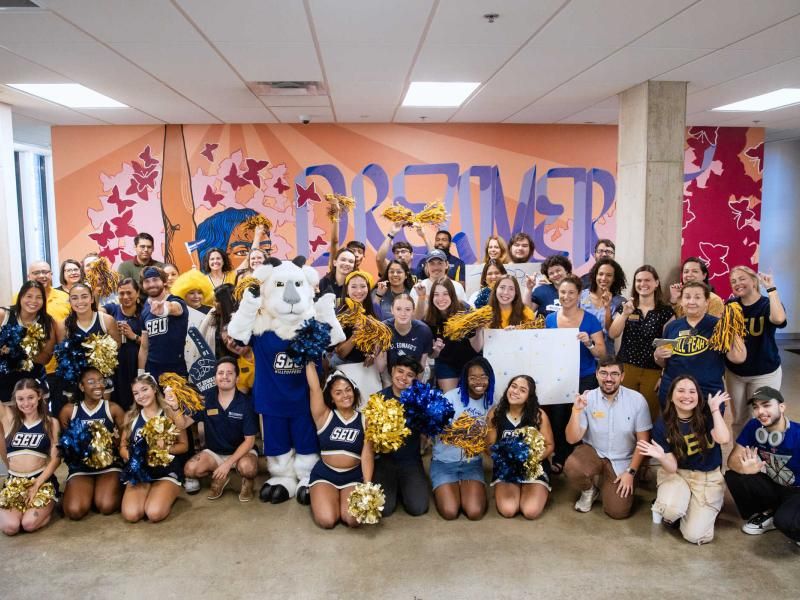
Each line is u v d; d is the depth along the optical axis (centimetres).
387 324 418
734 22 407
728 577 299
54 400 424
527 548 327
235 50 462
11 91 593
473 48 461
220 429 395
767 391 333
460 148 797
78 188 775
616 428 368
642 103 579
